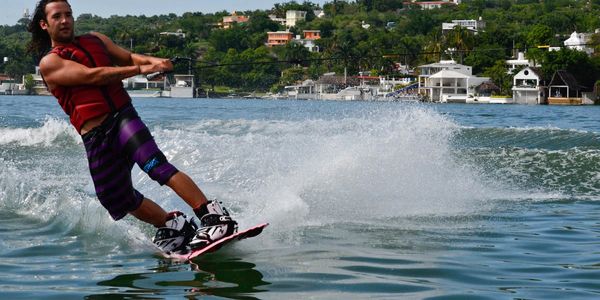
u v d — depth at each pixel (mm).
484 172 21656
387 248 12430
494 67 191500
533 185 20234
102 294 9664
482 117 65875
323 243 12766
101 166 12055
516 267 11219
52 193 16875
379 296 9586
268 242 12852
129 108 12102
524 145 31266
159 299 9414
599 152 24188
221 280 10383
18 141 31875
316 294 9664
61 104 12055
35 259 11758
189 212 15398
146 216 12484
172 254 12055
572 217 15641
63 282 10305
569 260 11703
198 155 22625
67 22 11875
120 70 11688
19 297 9531
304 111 69625
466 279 10492
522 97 168500
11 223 14492
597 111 87062
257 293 9703
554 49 192000
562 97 163500
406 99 189000
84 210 15008
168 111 71375
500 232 13938
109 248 12500
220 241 11727
